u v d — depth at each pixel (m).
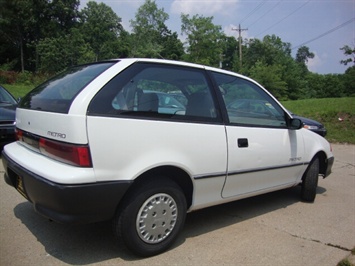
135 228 2.85
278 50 74.81
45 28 57.75
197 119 3.26
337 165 8.04
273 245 3.41
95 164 2.60
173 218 3.11
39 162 2.81
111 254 3.01
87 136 2.58
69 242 3.19
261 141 3.83
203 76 3.52
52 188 2.51
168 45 69.56
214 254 3.14
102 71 2.95
